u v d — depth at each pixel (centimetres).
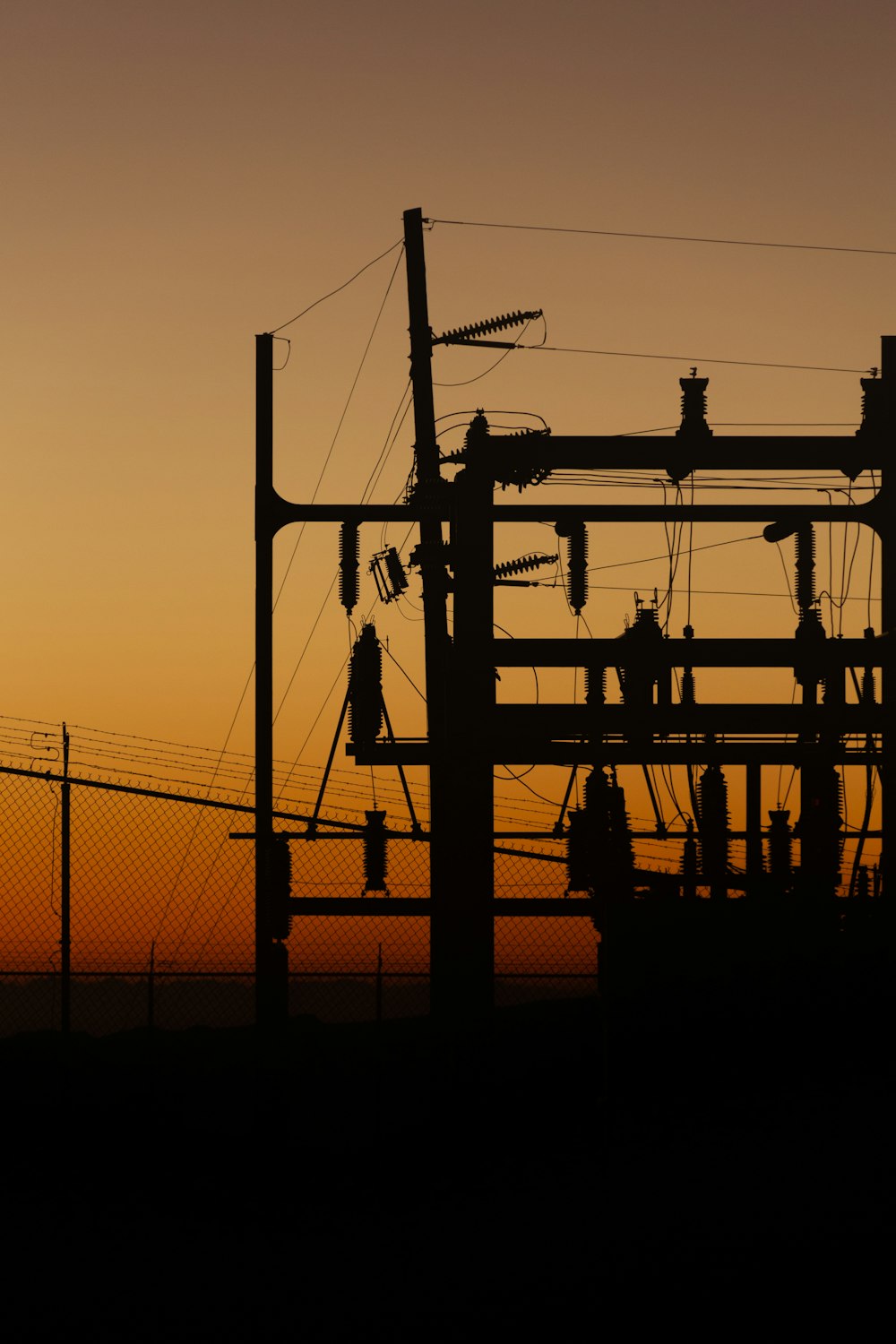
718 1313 1783
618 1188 2417
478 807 3098
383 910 3088
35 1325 1783
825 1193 2323
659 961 3000
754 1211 2247
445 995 3048
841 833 3147
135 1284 1964
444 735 3178
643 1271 1973
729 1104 2859
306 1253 2119
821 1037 3005
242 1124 2933
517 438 3172
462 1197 2448
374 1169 2680
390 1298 1880
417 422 3341
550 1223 2250
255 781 3055
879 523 3200
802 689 3184
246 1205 2427
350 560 3177
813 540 3212
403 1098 3048
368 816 3105
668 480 3272
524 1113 2912
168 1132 2889
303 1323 1780
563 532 3188
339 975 3036
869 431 3183
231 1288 1938
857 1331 1695
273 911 3016
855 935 3034
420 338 3381
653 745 3145
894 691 3145
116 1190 2530
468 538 3178
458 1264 2038
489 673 3153
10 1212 2375
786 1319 1750
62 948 3009
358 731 3159
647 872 3111
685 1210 2275
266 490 3155
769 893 3097
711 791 3120
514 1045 3036
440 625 3291
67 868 3019
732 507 3188
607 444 3173
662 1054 2962
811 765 3180
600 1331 1723
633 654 3131
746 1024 2986
